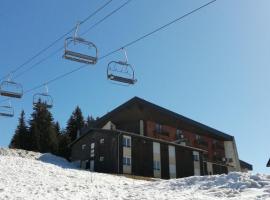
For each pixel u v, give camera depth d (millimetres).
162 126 62594
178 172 56531
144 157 52312
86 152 55344
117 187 26406
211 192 20688
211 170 69188
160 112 61812
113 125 61938
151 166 52781
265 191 19000
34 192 22766
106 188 25594
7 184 25547
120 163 49156
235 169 75688
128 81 18734
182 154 58375
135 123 60000
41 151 79125
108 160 50344
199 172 60219
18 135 81750
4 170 31797
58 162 56844
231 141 77312
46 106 28734
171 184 24625
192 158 59938
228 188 20938
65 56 17344
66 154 83750
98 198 20578
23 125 86438
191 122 66688
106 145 51469
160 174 53625
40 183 26891
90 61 17828
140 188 25078
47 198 20688
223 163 74250
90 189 24594
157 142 54969
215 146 74062
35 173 32062
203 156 64312
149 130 59719
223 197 19078
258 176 21766
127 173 49438
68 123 98750
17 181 27156
